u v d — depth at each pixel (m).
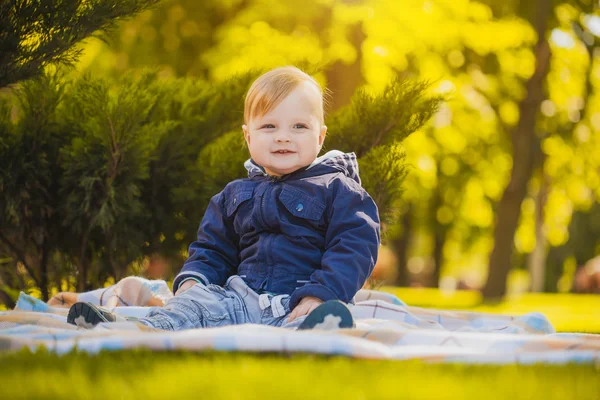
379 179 5.95
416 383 2.19
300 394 2.02
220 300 3.91
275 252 4.02
